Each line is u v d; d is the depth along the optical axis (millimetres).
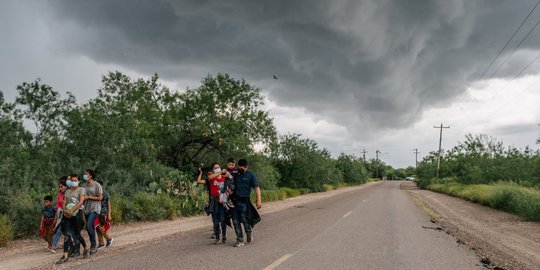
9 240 9609
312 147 45438
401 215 17016
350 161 82875
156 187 17547
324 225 12992
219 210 9086
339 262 7254
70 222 7355
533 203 18016
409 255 8164
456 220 16641
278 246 8805
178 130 24438
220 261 7082
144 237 10320
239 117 26125
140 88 24031
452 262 7645
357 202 25312
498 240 11438
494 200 23672
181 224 13578
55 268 6648
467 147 48156
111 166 17375
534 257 9031
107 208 8680
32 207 10672
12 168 13422
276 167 43156
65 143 17703
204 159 27125
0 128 15234
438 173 63625
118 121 18859
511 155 39156
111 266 6656
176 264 6801
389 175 173750
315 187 45188
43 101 17281
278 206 22344
